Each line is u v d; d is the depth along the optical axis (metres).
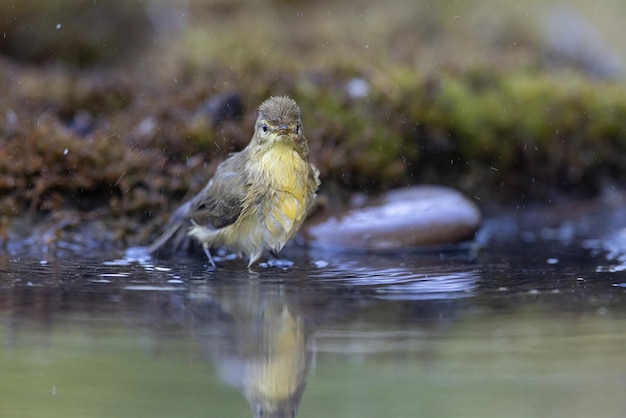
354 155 13.74
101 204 12.80
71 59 19.06
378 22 18.88
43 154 12.82
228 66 16.14
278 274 10.21
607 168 15.71
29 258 10.94
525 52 18.05
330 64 15.75
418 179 14.56
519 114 15.32
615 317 8.37
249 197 10.67
